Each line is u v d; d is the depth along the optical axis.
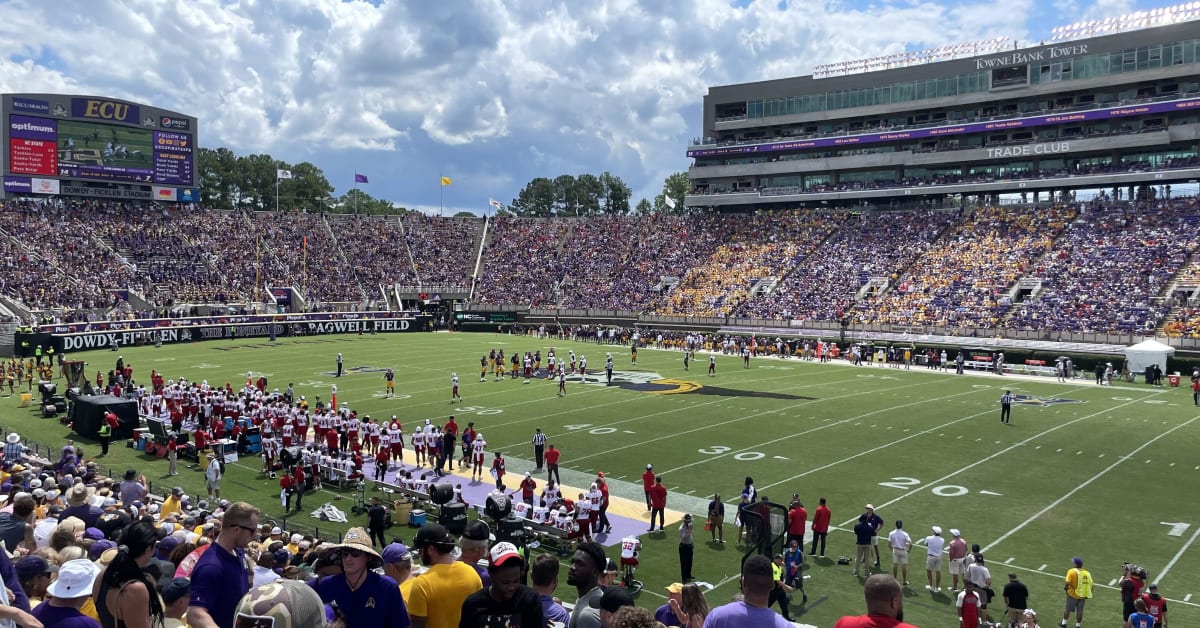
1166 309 55.38
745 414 37.66
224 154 133.50
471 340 72.75
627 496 24.59
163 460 29.22
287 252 84.38
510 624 5.47
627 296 81.50
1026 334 56.91
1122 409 39.44
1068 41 73.00
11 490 14.07
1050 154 74.06
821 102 85.62
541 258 91.31
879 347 60.00
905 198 84.56
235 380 46.44
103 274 69.88
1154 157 71.38
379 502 24.09
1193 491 25.02
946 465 28.17
